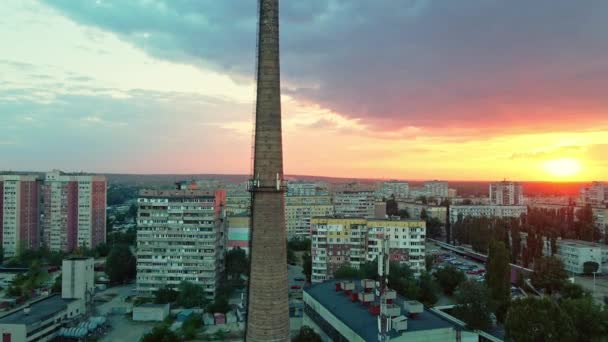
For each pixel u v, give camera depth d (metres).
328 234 150.62
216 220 138.88
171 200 137.38
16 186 193.38
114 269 156.25
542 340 76.94
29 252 188.75
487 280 117.12
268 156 70.50
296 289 149.25
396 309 80.12
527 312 79.50
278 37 73.00
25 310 103.38
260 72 72.06
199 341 103.38
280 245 69.75
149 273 137.62
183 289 128.38
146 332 109.69
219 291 139.75
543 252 189.12
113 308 126.12
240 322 115.38
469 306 96.50
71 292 118.56
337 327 85.12
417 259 147.38
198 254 136.38
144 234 138.00
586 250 173.38
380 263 65.44
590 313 90.62
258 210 69.81
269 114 71.19
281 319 68.81
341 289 99.88
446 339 75.62
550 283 136.12
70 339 104.06
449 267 144.25
